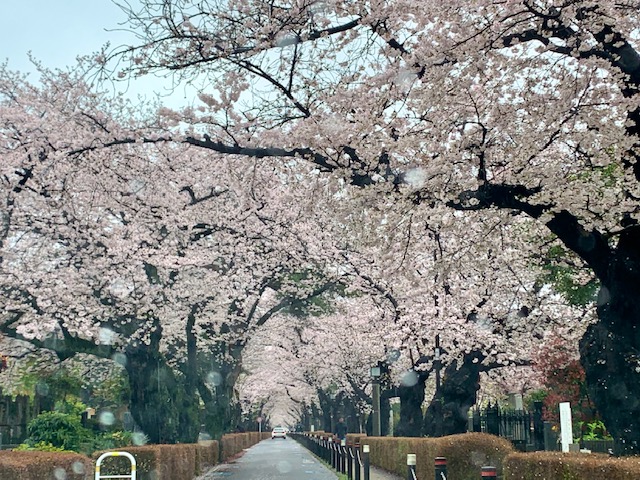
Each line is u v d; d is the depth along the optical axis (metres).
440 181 10.93
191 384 25.86
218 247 23.56
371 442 26.33
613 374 10.84
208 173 21.66
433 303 22.16
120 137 14.83
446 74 10.34
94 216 21.16
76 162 17.72
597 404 11.07
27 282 19.48
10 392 29.14
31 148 17.95
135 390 22.39
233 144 13.30
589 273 18.69
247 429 76.69
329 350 35.00
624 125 10.65
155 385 22.33
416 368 22.94
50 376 30.98
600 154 11.20
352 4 11.27
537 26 10.48
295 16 11.24
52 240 20.55
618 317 10.93
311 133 11.54
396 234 12.15
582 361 11.40
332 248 22.36
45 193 19.03
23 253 20.75
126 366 22.41
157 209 21.25
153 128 13.98
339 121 11.41
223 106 12.56
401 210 10.96
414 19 11.10
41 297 19.45
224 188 22.14
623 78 10.31
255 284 26.28
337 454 24.66
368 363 32.41
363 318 26.09
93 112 20.41
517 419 20.36
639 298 10.84
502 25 10.25
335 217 12.55
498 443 14.66
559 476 7.87
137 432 22.47
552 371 21.23
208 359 30.45
